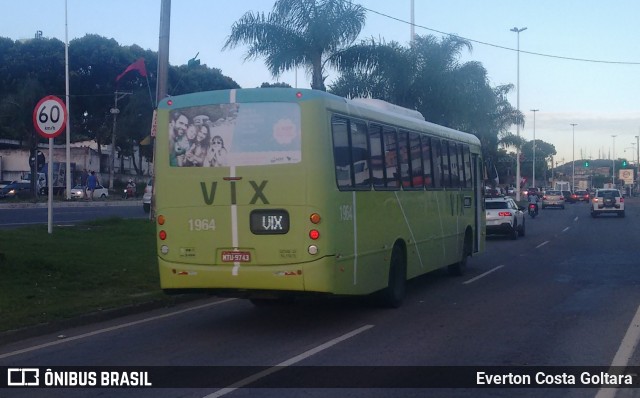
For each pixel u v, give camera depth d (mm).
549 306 13359
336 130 10922
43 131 17969
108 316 12312
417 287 16078
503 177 83438
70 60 55156
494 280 17188
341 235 10812
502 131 51750
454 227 17062
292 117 10523
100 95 57500
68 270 14797
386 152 12875
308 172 10422
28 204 40969
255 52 27719
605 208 48812
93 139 64500
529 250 25188
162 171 11055
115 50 56219
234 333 11125
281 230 10484
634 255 22953
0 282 13203
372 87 29844
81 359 9477
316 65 28000
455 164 17266
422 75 33438
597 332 10930
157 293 14000
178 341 10555
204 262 10828
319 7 27484
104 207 42062
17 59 54562
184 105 10969
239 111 10719
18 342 10539
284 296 10797
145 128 57312
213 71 62438
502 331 11047
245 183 10625
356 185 11492
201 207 10828
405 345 10117
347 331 11180
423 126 14969
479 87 36500
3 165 68750
